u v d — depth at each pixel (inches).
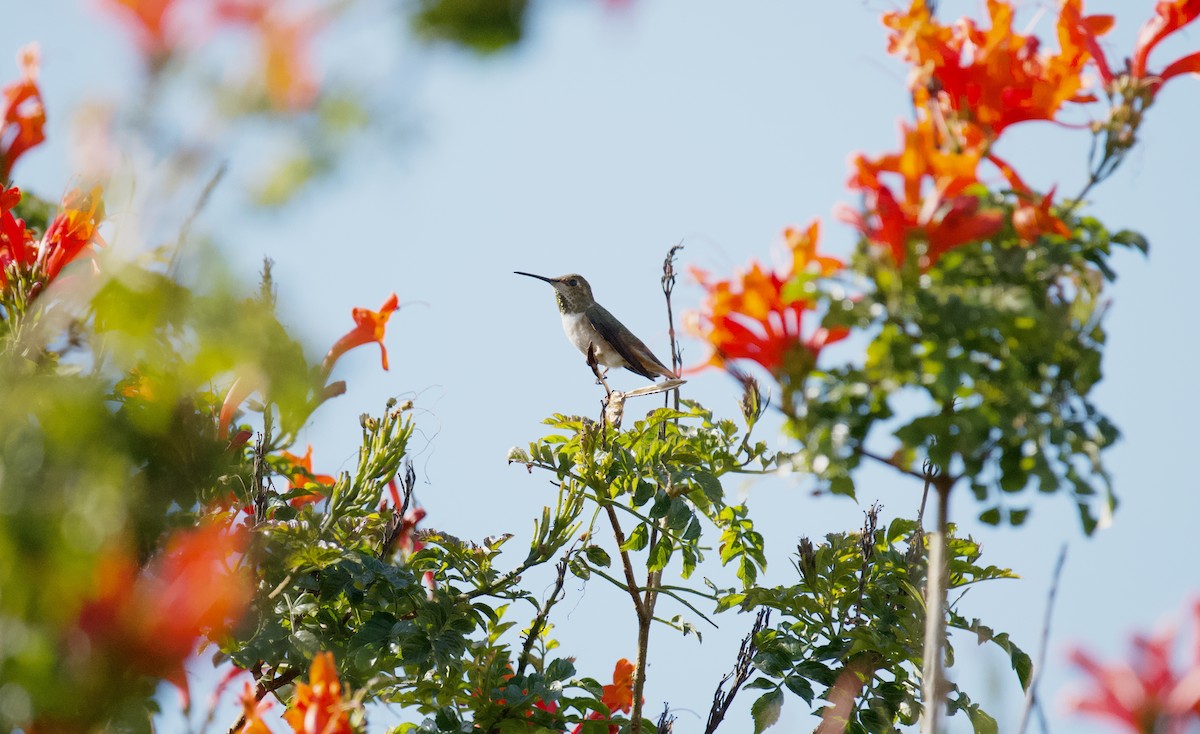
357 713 236.2
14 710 139.8
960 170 219.1
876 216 223.1
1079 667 123.9
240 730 337.7
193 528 169.8
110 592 143.1
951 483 220.4
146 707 149.9
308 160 120.2
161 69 121.9
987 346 225.0
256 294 142.3
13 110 278.8
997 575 386.0
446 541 408.2
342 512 394.0
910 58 236.5
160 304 139.9
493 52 114.7
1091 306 227.5
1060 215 235.5
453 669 379.6
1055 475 213.2
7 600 141.3
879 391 225.9
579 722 407.2
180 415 158.2
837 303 221.9
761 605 393.7
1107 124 237.3
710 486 386.0
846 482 224.1
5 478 145.2
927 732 203.2
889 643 371.9
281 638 353.1
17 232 283.9
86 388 150.5
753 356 236.5
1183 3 237.6
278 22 118.7
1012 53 235.0
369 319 360.8
